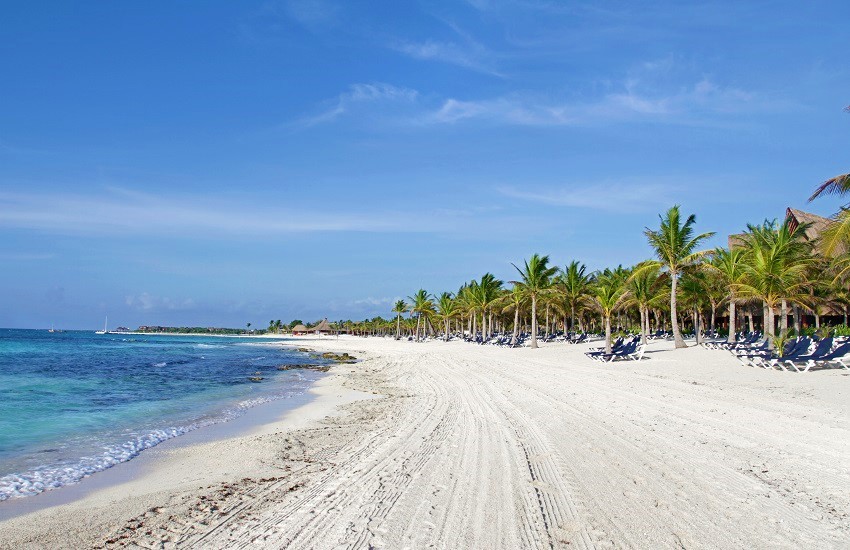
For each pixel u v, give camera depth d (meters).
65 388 22.64
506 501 6.34
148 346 78.62
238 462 9.90
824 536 5.11
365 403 18.12
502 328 97.69
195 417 15.76
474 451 9.03
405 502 6.46
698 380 17.31
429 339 95.50
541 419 11.81
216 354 59.56
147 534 6.14
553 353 35.97
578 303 52.31
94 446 11.60
